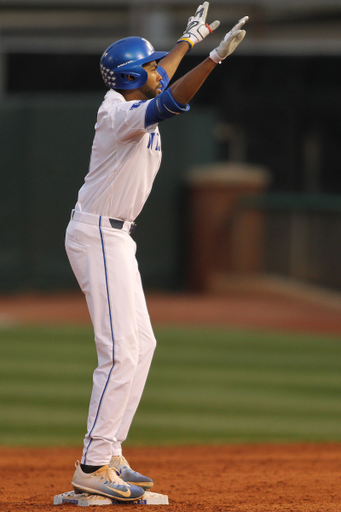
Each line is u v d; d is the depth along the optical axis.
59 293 61.88
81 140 62.12
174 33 78.81
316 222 54.03
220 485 13.62
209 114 65.38
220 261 62.34
